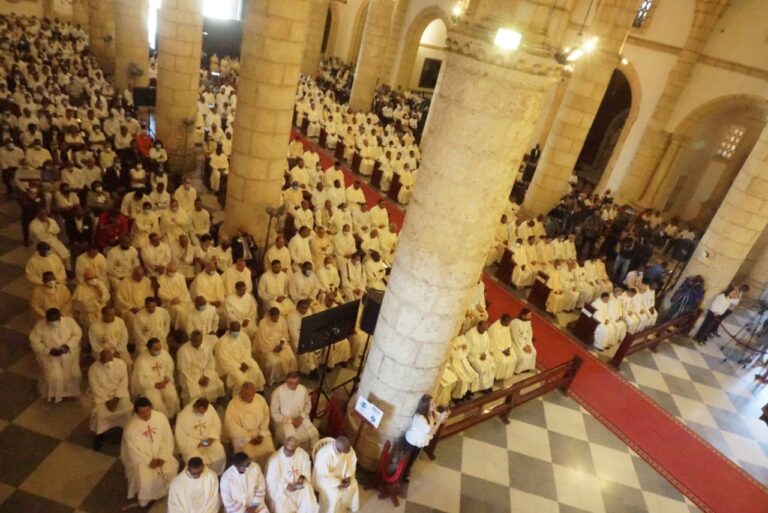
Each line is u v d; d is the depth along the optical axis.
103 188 12.20
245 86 10.48
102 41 24.03
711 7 18.77
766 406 10.76
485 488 7.90
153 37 30.12
